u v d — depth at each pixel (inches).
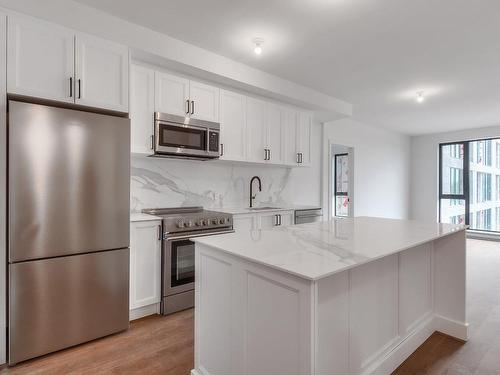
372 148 253.0
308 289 46.8
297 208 163.9
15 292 76.9
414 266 88.2
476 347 89.0
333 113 180.2
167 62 110.3
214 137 127.9
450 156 278.1
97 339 90.9
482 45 111.7
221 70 122.3
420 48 114.5
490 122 236.4
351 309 63.5
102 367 77.5
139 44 100.0
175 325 100.8
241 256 57.4
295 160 165.9
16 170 76.0
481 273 161.9
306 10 90.8
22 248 77.4
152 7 90.4
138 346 87.6
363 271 67.1
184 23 99.0
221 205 154.6
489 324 103.5
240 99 139.5
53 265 82.2
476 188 266.2
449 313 96.4
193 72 119.1
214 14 93.7
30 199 78.1
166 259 108.3
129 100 98.0
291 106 163.3
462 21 95.6
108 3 88.7
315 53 119.6
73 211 84.9
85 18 89.5
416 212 292.4
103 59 92.7
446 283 97.2
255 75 134.6
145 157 125.1
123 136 94.4
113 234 92.6
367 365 69.1
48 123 80.5
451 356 84.3
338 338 59.9
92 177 88.1
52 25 83.9
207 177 149.2
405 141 289.9
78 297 86.5
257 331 56.3
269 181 178.9
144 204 128.3
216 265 66.0
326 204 213.0
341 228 90.6
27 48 80.0
